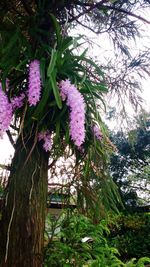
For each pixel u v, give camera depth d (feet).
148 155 17.35
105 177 3.66
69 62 3.05
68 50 3.01
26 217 3.01
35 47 3.26
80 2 3.85
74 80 3.04
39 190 3.13
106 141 3.69
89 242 4.62
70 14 3.95
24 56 3.10
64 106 2.89
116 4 4.28
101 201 3.72
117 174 17.24
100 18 4.61
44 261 3.68
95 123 3.42
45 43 3.31
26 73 3.03
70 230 4.23
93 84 3.35
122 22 4.56
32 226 3.01
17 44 3.04
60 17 3.84
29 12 3.58
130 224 12.94
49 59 3.02
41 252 3.05
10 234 2.98
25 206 3.04
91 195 3.77
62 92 2.84
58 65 2.96
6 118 2.82
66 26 3.31
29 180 3.10
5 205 3.08
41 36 3.36
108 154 3.82
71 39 2.98
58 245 3.89
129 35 4.68
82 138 2.74
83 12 3.91
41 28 3.44
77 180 3.82
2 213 3.10
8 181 3.18
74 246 4.12
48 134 3.15
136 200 15.96
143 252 12.62
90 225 4.29
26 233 2.98
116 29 4.67
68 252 3.87
